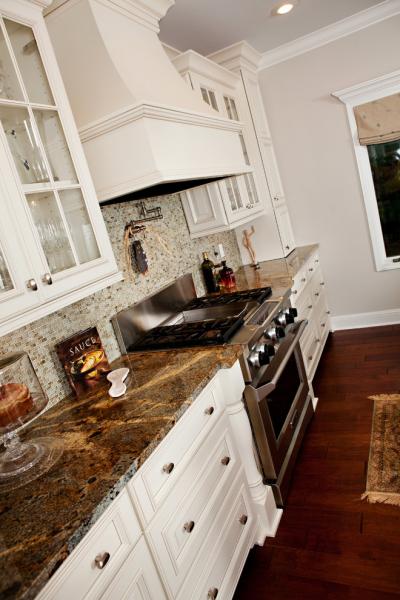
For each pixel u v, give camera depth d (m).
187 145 1.79
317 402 2.73
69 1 1.59
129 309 1.96
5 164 1.11
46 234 1.27
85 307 1.73
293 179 3.64
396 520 1.69
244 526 1.62
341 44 3.18
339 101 3.31
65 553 0.80
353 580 1.49
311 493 1.95
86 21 1.59
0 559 0.81
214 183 2.57
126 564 0.97
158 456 1.13
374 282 3.67
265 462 1.79
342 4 2.74
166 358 1.71
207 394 1.46
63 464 1.10
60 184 1.32
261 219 3.40
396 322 3.68
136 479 1.04
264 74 3.46
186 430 1.29
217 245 3.14
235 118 3.00
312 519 1.80
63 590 0.81
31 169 1.25
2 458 1.19
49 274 1.20
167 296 2.31
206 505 1.35
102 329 1.81
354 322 3.83
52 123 1.36
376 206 3.49
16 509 0.96
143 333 2.04
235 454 1.62
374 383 2.79
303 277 3.00
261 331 1.83
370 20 3.04
